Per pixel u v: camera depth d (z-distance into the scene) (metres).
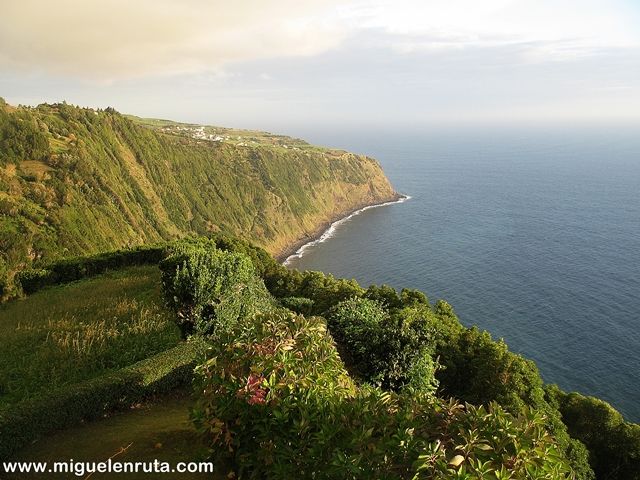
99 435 9.16
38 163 79.94
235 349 7.48
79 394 9.67
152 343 13.99
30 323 17.39
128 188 98.69
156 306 17.09
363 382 14.99
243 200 130.62
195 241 35.19
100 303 19.06
